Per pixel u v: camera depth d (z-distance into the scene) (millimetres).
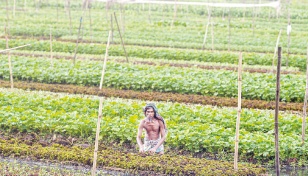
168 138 23719
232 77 37344
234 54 47406
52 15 77188
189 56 47906
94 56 47562
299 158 22812
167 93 34938
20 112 26609
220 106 32219
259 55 47281
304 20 78625
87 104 28609
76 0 90875
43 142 24016
